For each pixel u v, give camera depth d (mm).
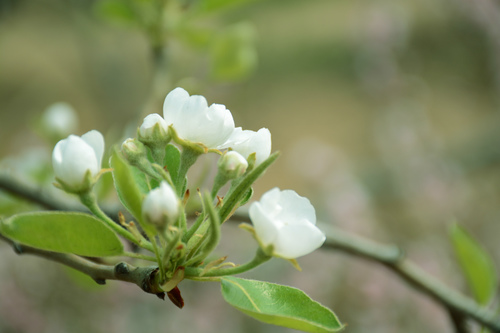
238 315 1005
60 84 2080
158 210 356
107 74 918
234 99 1965
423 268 997
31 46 2123
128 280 384
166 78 621
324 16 2756
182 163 385
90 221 361
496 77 1343
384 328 961
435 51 1739
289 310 364
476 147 1449
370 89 1176
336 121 2113
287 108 2230
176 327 987
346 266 981
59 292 1012
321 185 1210
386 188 1262
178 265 369
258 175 367
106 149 594
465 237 569
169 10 634
